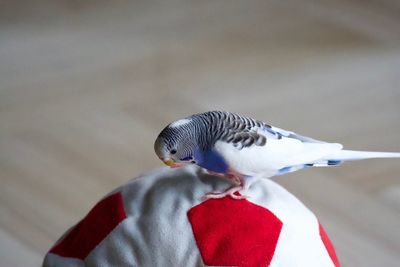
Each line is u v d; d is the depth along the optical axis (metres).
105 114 2.09
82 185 1.76
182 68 2.40
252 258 0.79
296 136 0.88
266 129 0.84
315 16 2.87
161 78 2.33
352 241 1.59
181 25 2.78
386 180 1.81
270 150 0.82
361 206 1.71
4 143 1.93
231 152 0.81
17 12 2.83
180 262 0.80
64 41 2.59
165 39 2.64
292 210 0.87
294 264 0.80
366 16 2.88
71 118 2.06
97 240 0.86
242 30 2.75
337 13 2.90
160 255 0.81
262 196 0.88
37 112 2.09
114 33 2.68
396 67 2.45
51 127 2.01
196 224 0.82
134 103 2.16
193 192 0.87
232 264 0.79
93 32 2.68
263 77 2.36
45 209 1.67
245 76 2.37
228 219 0.82
